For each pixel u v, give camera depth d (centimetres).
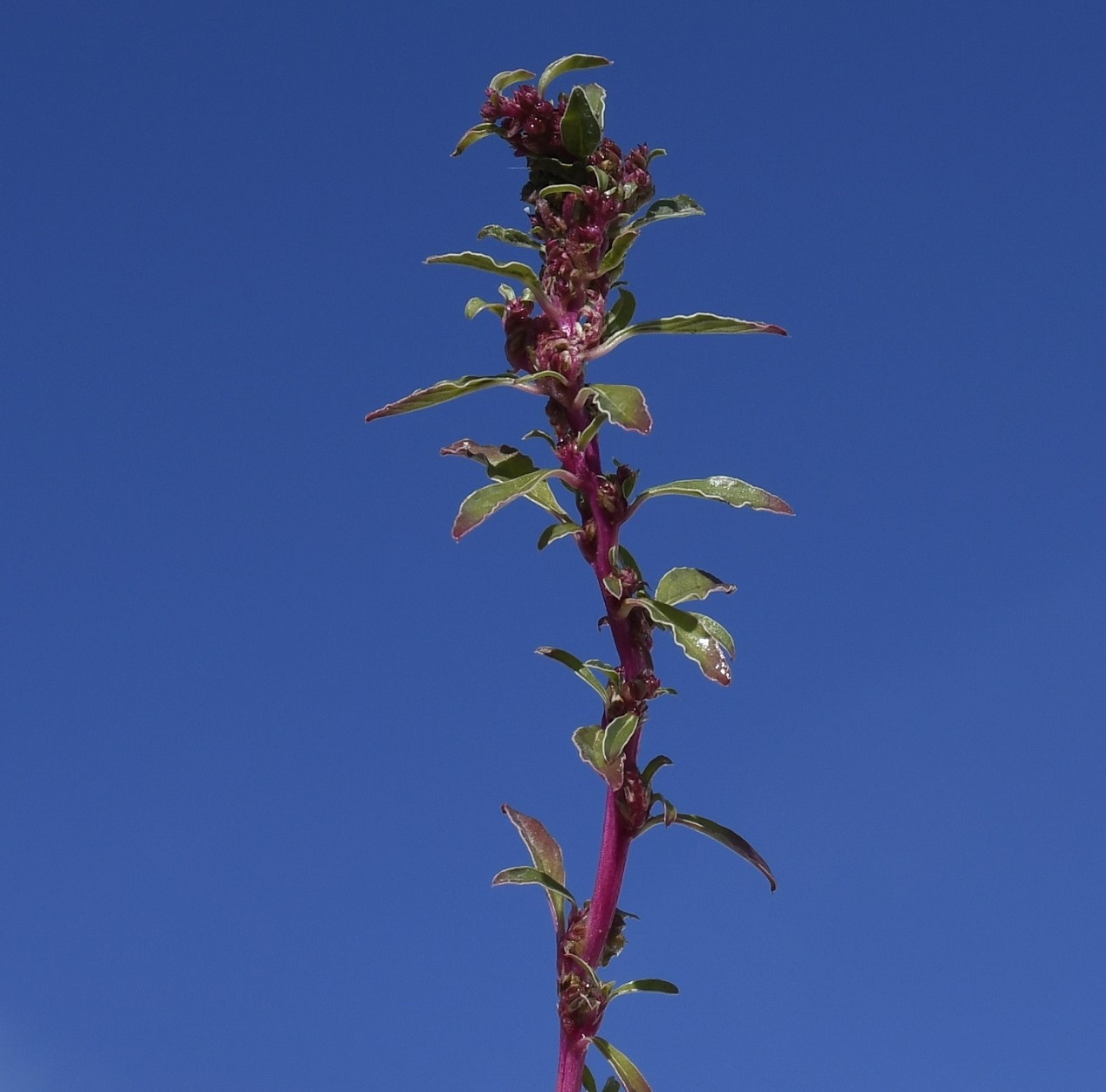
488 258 33
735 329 33
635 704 33
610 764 32
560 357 33
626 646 33
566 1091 33
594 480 33
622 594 33
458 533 32
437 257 33
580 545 33
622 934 33
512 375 33
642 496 33
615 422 32
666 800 33
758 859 33
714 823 33
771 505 33
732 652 33
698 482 33
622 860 33
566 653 33
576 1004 33
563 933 33
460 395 33
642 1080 33
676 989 33
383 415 33
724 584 33
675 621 33
